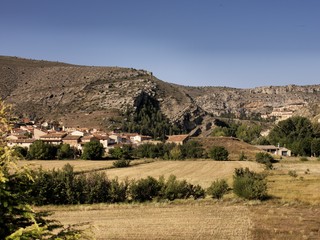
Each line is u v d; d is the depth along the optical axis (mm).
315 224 44406
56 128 194750
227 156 126250
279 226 43438
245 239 38344
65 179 58812
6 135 12586
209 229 42000
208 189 63031
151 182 62000
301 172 93438
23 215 11852
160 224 44250
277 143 165125
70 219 46906
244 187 60938
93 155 118062
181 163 114125
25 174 12789
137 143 158875
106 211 51812
